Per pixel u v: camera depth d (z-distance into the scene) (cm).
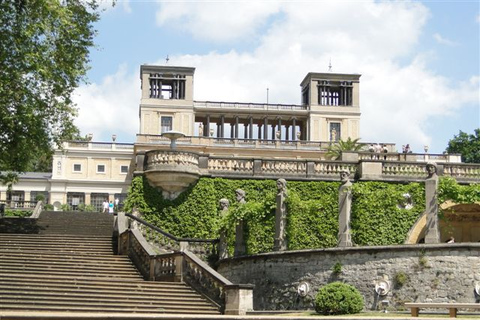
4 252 2695
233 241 3041
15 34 2933
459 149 8188
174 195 3550
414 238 3359
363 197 3359
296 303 2548
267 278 2661
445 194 2909
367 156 4019
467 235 3616
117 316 1518
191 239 3041
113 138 8050
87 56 3322
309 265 2552
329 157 6512
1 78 2912
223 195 3572
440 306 1825
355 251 2472
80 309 2058
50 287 2239
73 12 3281
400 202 3409
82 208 6469
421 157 7362
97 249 2972
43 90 3147
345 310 2116
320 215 3425
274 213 3022
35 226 3319
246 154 7712
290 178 3609
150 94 8488
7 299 2084
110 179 7725
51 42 3047
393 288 2397
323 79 8831
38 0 2948
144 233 3062
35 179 7600
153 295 2298
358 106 8800
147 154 3581
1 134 3188
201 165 3609
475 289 2314
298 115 8750
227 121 8950
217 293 2317
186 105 8462
